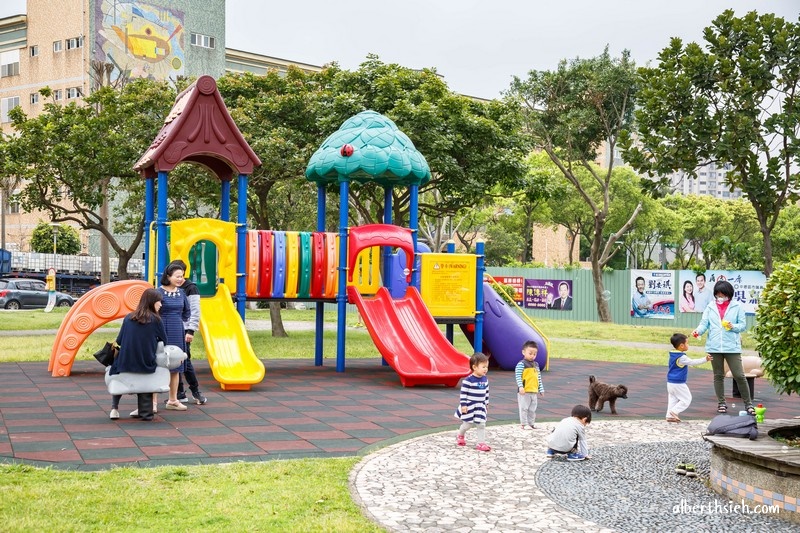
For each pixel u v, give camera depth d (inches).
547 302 1571.1
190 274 559.2
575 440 299.4
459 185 861.8
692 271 1385.3
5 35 2111.2
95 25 1926.7
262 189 909.8
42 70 2046.0
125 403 411.2
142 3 1975.9
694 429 377.1
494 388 527.5
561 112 1305.4
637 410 446.0
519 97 1295.5
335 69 914.7
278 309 918.4
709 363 741.3
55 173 865.5
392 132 613.0
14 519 197.6
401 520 209.9
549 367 674.2
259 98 883.4
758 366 498.0
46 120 863.1
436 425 377.1
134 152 837.2
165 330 379.6
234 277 560.4
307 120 879.7
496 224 2095.2
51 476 246.8
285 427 358.9
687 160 801.6
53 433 328.2
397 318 560.7
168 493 229.0
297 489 237.6
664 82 808.9
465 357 531.2
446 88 874.8
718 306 433.1
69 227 2034.9
